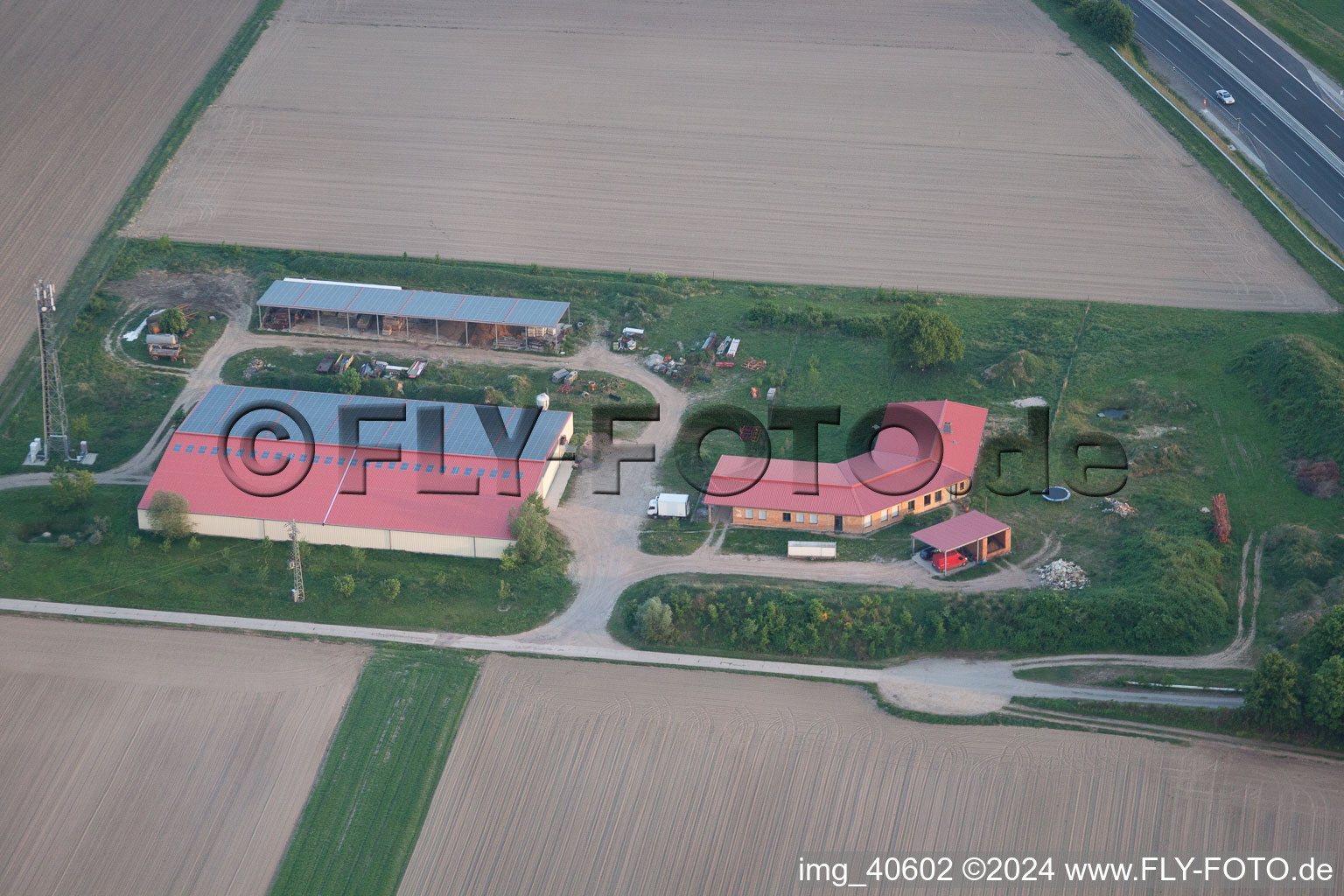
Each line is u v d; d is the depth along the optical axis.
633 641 97.56
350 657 96.62
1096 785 84.50
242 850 84.69
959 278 140.50
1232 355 124.38
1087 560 101.56
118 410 122.50
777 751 88.12
